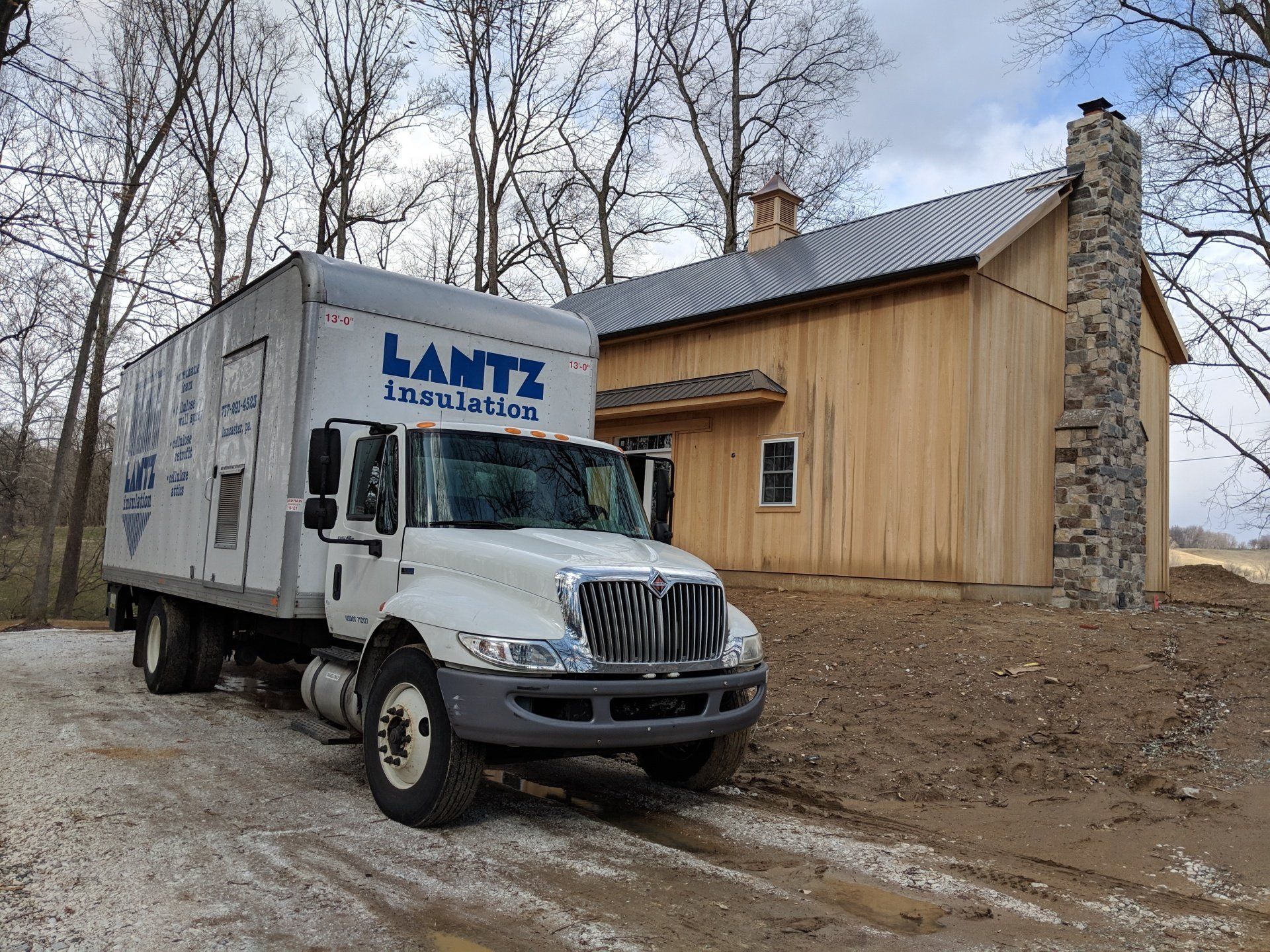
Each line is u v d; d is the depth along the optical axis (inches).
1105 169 585.3
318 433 239.5
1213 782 258.4
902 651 399.9
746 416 640.4
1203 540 1839.3
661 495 296.0
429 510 244.5
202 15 868.6
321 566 277.7
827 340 592.7
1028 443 554.6
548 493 262.1
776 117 1304.1
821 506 585.9
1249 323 829.8
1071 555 560.4
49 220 429.4
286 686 426.3
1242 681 333.1
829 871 196.5
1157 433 698.2
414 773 220.2
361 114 1027.3
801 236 811.4
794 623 475.5
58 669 470.3
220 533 330.6
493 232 1081.4
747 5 1284.4
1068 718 312.5
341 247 1046.4
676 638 222.7
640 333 710.5
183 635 386.9
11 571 1049.5
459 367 301.0
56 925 154.3
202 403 364.8
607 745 207.6
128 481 466.3
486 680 202.4
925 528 526.6
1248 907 181.0
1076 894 187.6
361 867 188.2
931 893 185.2
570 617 208.5
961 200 671.8
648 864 197.5
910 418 540.1
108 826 208.8
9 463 992.9
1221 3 764.6
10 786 241.1
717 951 152.8
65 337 580.7
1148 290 658.2
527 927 160.2
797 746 305.4
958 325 521.0
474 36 1034.1
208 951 145.8
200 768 267.3
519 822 227.3
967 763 283.9
